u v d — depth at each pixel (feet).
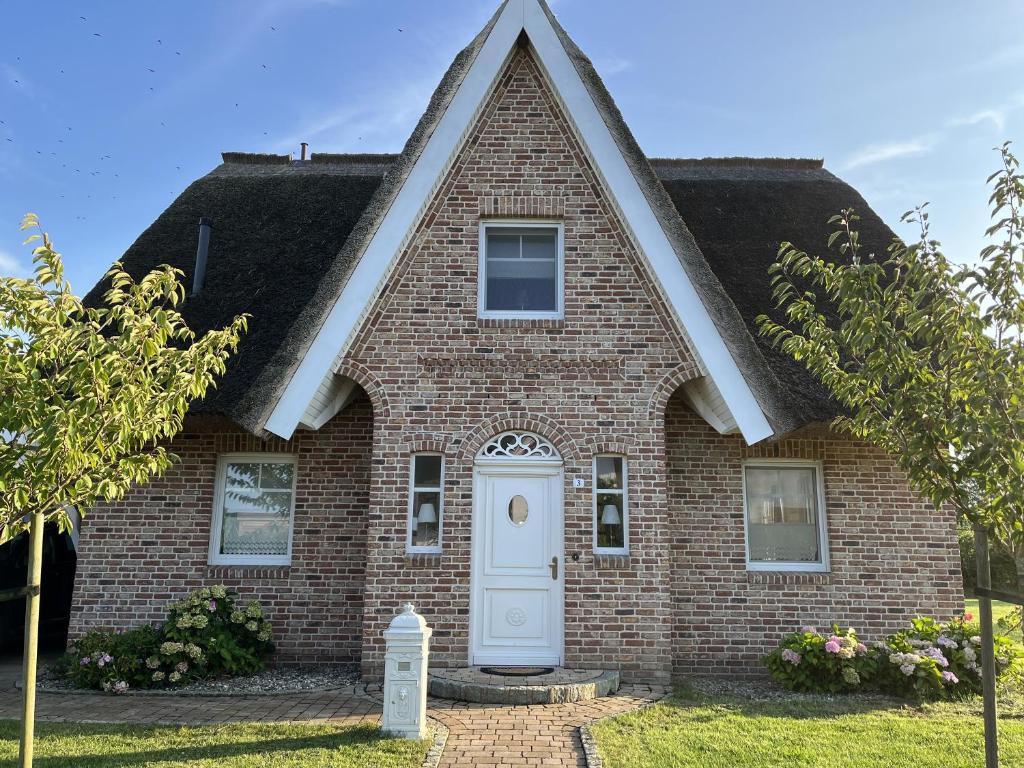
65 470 16.30
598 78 34.50
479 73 33.71
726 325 31.17
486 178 33.78
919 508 34.04
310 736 22.25
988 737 16.06
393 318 32.48
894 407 17.12
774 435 30.09
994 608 57.47
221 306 36.47
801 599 33.40
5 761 19.81
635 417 31.81
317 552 34.24
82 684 29.43
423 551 31.12
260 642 32.50
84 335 16.37
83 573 33.60
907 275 17.42
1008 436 15.47
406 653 22.59
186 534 34.06
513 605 30.96
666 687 29.09
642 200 32.68
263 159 51.26
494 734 22.76
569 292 32.83
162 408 17.35
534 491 31.73
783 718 24.88
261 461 35.81
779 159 50.42
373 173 47.75
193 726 23.32
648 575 30.53
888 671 28.86
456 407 31.86
